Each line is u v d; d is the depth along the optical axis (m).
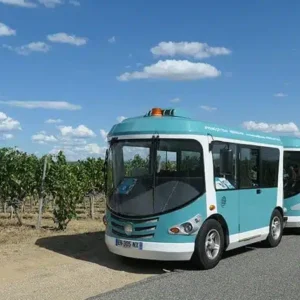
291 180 14.59
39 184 14.77
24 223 16.00
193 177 9.20
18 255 10.23
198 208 9.09
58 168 14.48
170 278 8.57
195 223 9.01
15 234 13.12
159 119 9.45
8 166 15.04
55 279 8.36
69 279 8.40
